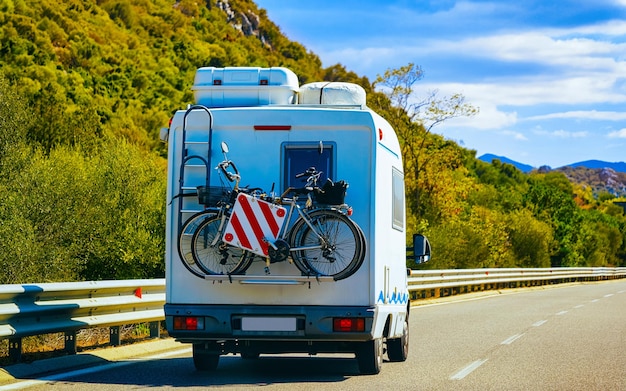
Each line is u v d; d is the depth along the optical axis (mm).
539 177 172375
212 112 9680
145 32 122812
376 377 10109
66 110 51719
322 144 9578
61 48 88938
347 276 9375
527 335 15820
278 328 9516
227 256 9461
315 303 9531
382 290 9883
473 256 44688
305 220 9344
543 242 66625
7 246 19172
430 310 23312
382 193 9867
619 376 10258
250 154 9625
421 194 47062
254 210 9375
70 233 24438
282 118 9625
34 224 23453
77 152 29016
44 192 24281
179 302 9664
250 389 8953
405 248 11695
